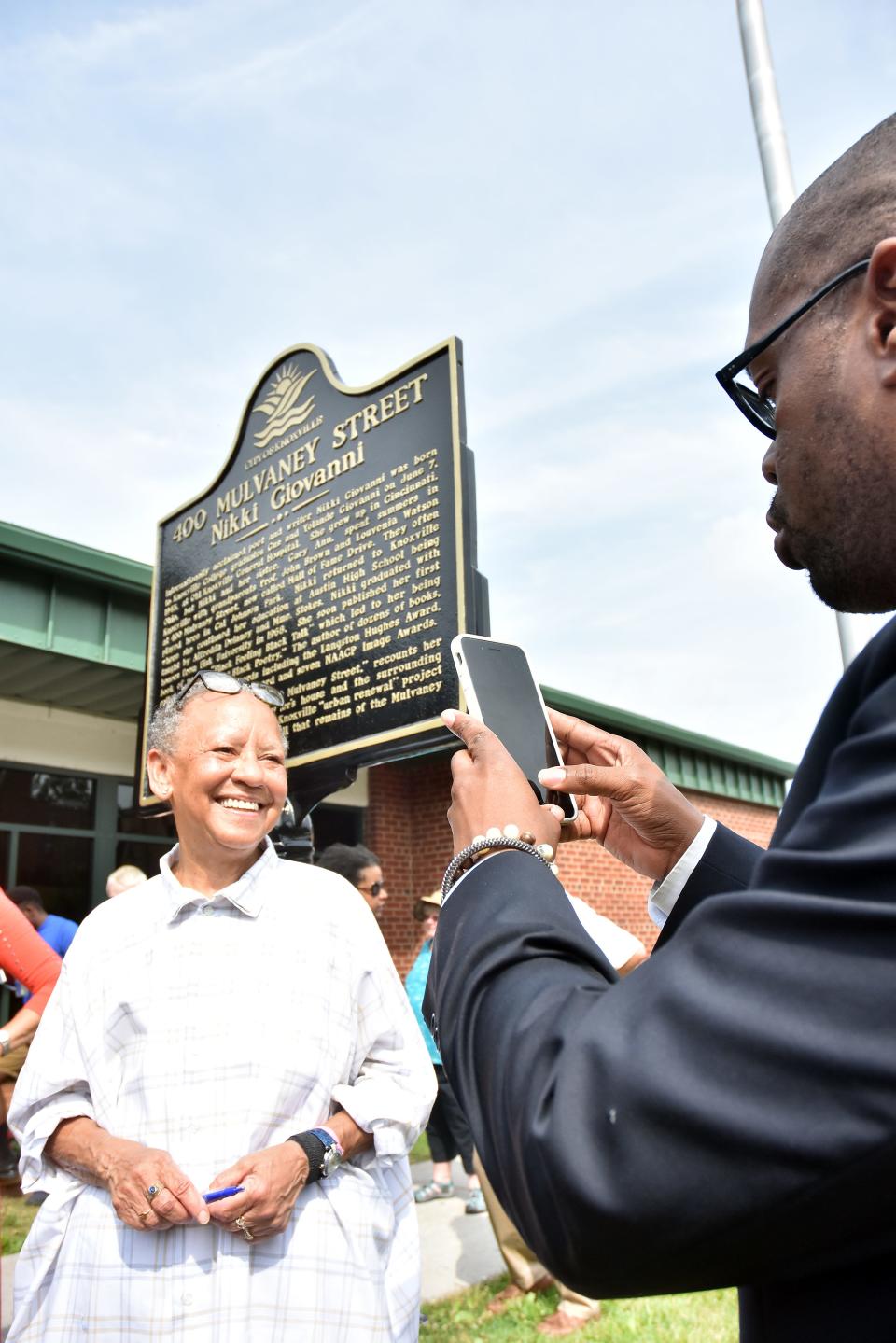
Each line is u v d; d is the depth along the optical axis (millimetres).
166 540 5500
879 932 493
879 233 689
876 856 505
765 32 4715
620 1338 3537
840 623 4105
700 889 1097
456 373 3988
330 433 4516
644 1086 521
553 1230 558
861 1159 470
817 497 708
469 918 719
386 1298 1862
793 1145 479
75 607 6395
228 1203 1656
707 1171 499
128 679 7094
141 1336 1646
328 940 2020
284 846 4219
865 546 678
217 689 2205
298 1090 1863
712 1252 512
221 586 4988
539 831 809
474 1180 5211
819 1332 535
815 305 709
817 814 555
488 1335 3607
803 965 505
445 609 3840
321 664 4285
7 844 7523
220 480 5137
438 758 9281
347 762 4129
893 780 524
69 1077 1923
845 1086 476
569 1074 557
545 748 1213
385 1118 1903
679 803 1146
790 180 4562
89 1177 1812
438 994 711
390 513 4133
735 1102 496
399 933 9109
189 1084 1826
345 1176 1858
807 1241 503
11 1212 5301
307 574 4465
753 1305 591
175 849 2232
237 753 2105
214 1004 1885
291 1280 1707
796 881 540
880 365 660
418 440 4086
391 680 3973
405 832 9461
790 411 726
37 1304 1807
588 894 9172
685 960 552
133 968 1936
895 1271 521
